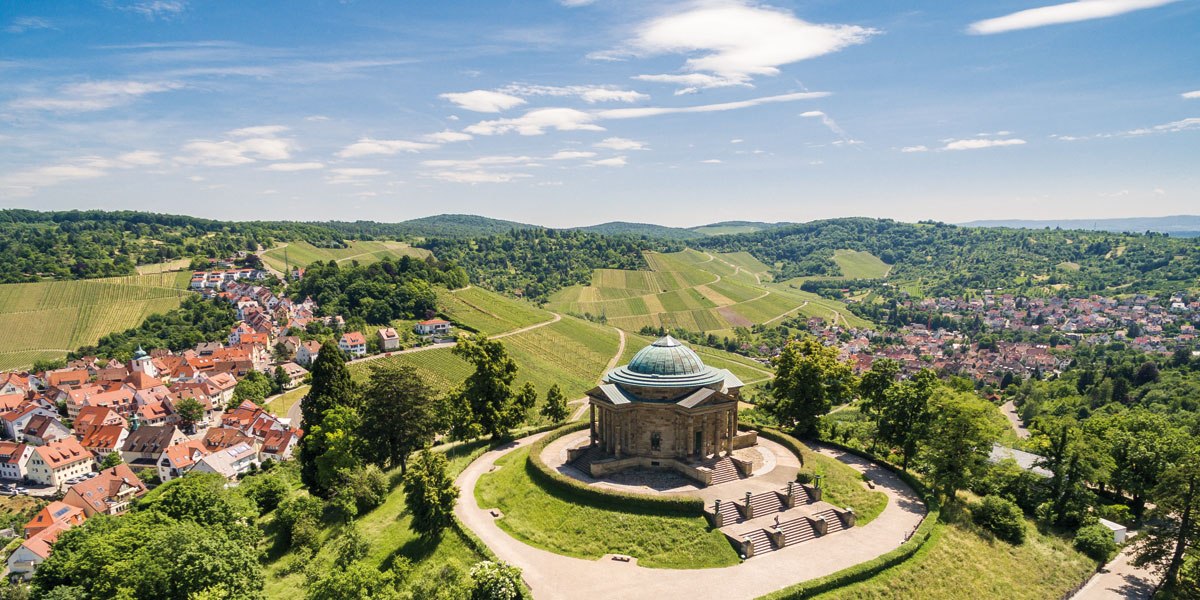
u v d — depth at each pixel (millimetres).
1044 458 114938
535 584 69062
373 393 110312
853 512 82750
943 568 73312
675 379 97188
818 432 118000
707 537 76438
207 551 76375
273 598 79188
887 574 70500
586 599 66125
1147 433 109062
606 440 98938
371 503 98500
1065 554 84812
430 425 114188
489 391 120438
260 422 186250
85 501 143125
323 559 86688
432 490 79250
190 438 195625
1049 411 199250
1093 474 94562
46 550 113188
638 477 92125
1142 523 100750
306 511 97438
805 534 79688
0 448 181500
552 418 139250
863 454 108062
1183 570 80312
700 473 89250
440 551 78312
